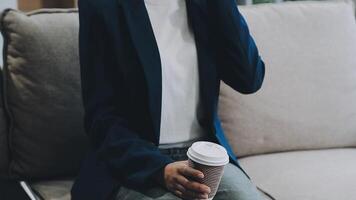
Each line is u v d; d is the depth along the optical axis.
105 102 1.43
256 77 1.53
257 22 1.87
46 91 1.61
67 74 1.62
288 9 1.93
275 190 1.60
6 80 1.62
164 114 1.45
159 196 1.29
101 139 1.42
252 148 1.83
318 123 1.87
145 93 1.42
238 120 1.80
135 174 1.32
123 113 1.45
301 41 1.89
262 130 1.82
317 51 1.90
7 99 1.62
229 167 1.44
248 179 1.43
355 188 1.58
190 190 1.24
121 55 1.42
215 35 1.50
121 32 1.42
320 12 1.94
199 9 1.48
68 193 1.58
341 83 1.91
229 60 1.50
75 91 1.63
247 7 1.92
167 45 1.47
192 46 1.49
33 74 1.59
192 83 1.48
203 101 1.50
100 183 1.37
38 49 1.59
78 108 1.64
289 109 1.85
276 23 1.89
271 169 1.72
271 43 1.86
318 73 1.89
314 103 1.87
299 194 1.56
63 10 1.70
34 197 1.55
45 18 1.64
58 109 1.62
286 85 1.85
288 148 1.87
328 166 1.74
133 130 1.45
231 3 1.49
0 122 1.63
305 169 1.71
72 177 1.70
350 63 1.93
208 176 1.21
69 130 1.64
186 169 1.23
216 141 1.51
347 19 1.97
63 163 1.66
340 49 1.92
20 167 1.65
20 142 1.64
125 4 1.43
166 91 1.44
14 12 1.60
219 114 1.82
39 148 1.63
